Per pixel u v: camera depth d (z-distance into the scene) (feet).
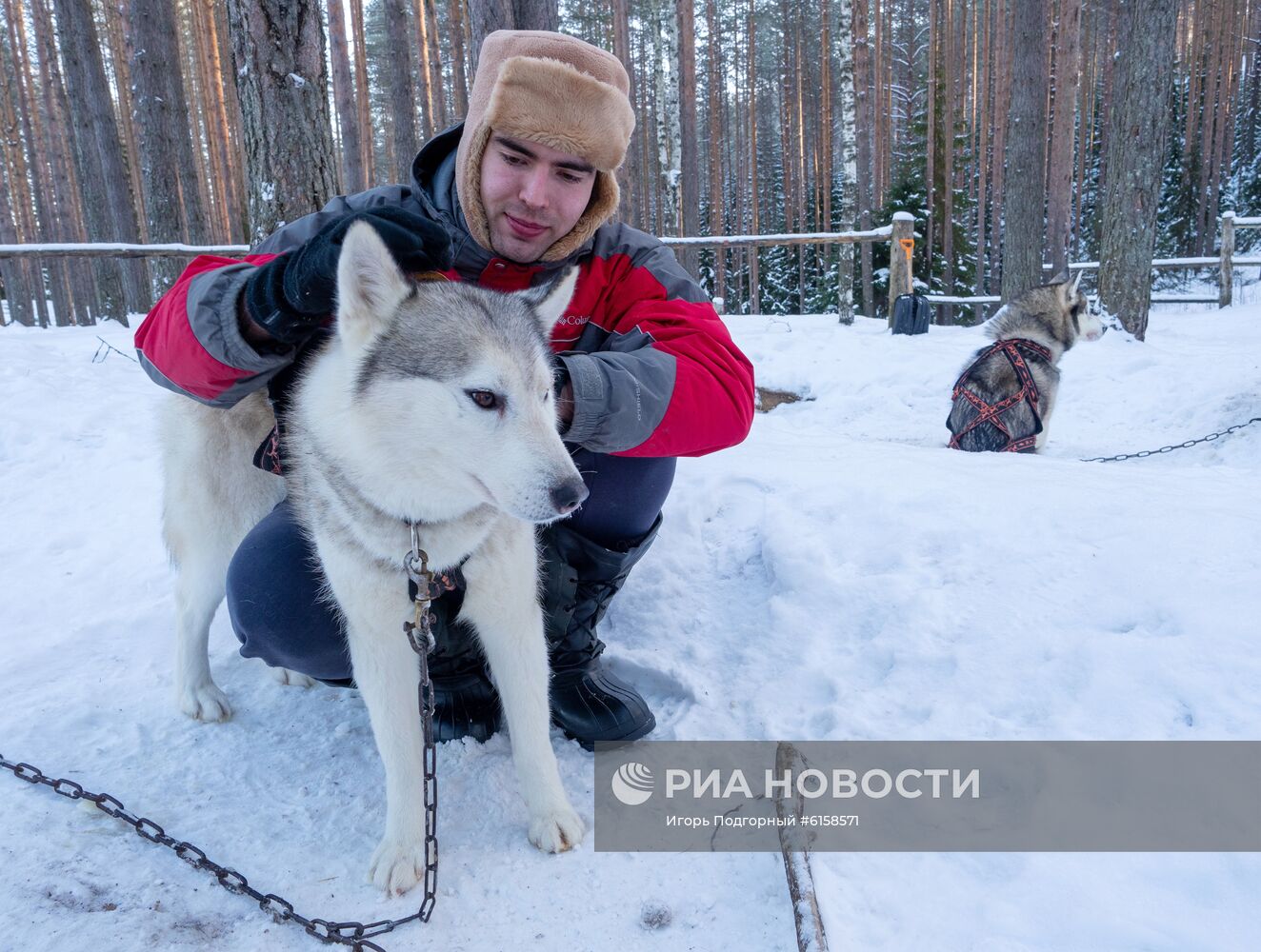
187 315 5.65
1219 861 4.81
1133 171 29.12
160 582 10.62
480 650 7.07
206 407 7.19
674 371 5.99
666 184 55.57
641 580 9.31
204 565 7.36
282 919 5.12
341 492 5.48
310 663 6.79
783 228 103.30
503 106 6.25
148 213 41.93
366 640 5.63
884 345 27.89
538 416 5.29
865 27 57.98
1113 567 7.62
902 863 5.27
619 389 5.57
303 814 6.21
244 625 6.47
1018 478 10.52
